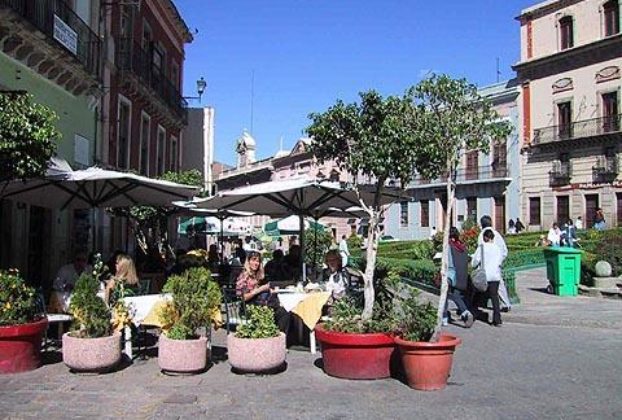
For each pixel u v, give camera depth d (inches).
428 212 2111.2
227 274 636.7
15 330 283.1
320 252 814.5
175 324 293.3
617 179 1561.3
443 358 259.1
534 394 254.7
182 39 1160.8
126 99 815.7
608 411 230.4
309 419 221.1
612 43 1572.3
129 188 443.8
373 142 286.4
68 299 354.9
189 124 1195.3
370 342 273.6
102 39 712.4
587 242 1052.5
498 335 410.0
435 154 280.8
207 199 464.8
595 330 433.4
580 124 1647.4
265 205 504.7
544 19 1764.3
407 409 232.8
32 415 223.8
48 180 384.2
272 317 295.4
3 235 530.0
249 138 3088.1
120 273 387.9
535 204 1775.3
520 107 1822.1
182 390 259.6
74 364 281.4
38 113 323.3
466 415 225.3
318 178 401.4
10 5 476.4
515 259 949.2
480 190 1932.8
